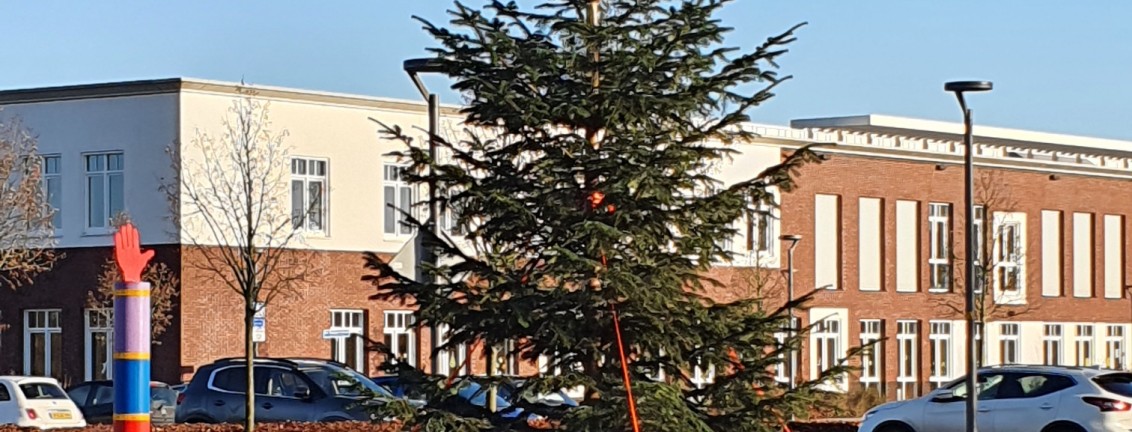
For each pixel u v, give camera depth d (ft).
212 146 130.72
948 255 180.45
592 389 45.98
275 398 84.94
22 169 124.16
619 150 45.16
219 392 86.17
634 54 45.47
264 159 122.62
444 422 45.88
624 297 45.14
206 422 85.66
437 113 73.20
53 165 137.49
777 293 141.69
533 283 45.91
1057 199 196.03
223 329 132.87
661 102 45.29
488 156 47.16
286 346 135.23
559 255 44.55
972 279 76.43
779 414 46.21
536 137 46.57
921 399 79.30
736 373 46.39
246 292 85.81
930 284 183.83
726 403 46.11
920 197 183.11
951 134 187.21
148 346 41.37
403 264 57.36
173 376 130.41
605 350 45.93
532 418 65.05
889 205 180.14
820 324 51.11
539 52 45.88
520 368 99.76
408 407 46.37
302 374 85.05
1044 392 75.82
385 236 142.72
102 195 135.74
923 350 182.39
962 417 77.56
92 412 111.75
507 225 46.39
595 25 45.96
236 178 129.90
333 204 139.03
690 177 46.34
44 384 100.89
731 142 48.19
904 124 187.52
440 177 46.96
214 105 133.08
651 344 45.57
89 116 135.95
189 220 129.80
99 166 135.64
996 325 186.91
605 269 44.47
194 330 131.03
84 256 135.95
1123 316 204.85
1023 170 191.21
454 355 57.62
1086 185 200.13
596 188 45.80
